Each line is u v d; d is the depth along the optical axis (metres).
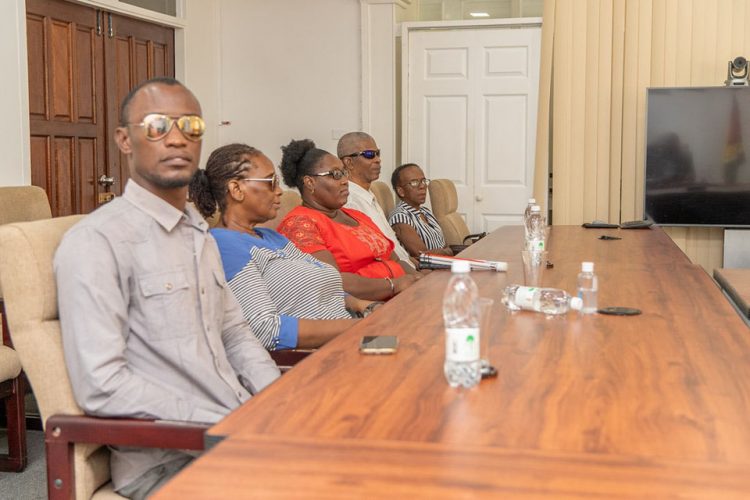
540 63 6.25
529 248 3.17
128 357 1.87
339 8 6.66
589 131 6.19
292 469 1.10
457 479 1.07
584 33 6.13
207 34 6.76
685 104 5.93
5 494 2.92
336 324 2.45
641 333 1.93
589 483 1.05
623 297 2.44
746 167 5.89
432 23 6.50
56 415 1.75
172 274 1.89
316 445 1.19
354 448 1.18
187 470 1.10
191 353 1.90
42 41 5.18
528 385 1.49
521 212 6.54
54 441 1.73
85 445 1.76
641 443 1.20
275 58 6.80
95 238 1.80
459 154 6.59
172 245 1.92
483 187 6.58
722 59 5.96
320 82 6.74
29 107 5.08
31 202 4.20
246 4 6.81
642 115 6.11
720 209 5.96
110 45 5.77
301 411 1.35
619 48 6.11
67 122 5.39
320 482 1.06
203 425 1.68
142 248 1.86
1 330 3.13
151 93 1.89
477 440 1.21
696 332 1.94
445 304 1.61
